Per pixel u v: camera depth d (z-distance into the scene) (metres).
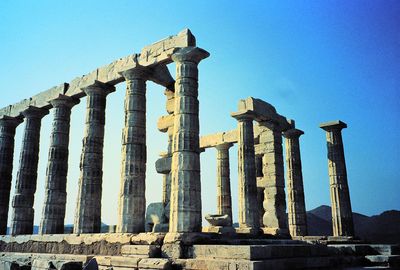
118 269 14.12
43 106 24.44
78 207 19.30
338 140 26.02
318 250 15.20
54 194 21.70
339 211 24.89
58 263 13.02
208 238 14.86
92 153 20.09
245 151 22.25
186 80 16.64
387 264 17.05
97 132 20.52
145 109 18.88
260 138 25.08
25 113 25.16
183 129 16.05
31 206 24.05
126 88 19.05
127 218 16.88
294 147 26.06
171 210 15.37
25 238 21.23
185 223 14.76
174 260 13.35
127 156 17.80
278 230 21.52
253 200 21.64
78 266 11.89
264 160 24.45
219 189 29.09
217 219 17.72
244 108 22.88
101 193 20.16
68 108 23.36
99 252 16.75
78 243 17.89
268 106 23.98
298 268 12.73
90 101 20.88
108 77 20.28
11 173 26.66
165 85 20.89
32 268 13.94
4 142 26.56
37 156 25.03
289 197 25.34
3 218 25.61
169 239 14.23
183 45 16.92
